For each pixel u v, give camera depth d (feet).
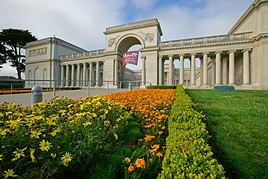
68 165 8.64
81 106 17.25
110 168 9.87
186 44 130.52
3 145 8.25
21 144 8.73
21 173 7.76
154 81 136.87
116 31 155.02
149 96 35.65
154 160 10.48
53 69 185.26
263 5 109.50
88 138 10.66
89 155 9.99
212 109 31.96
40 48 195.21
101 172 9.77
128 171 9.34
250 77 117.60
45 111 17.02
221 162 12.77
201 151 8.57
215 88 90.48
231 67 119.34
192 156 7.98
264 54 107.24
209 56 136.26
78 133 11.27
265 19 108.68
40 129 10.24
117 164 10.56
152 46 139.95
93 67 180.65
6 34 201.77
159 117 17.97
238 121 23.29
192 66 129.08
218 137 17.40
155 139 14.79
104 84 157.28
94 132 11.90
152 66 138.62
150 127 17.44
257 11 114.01
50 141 9.66
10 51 209.77
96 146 10.82
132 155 11.05
